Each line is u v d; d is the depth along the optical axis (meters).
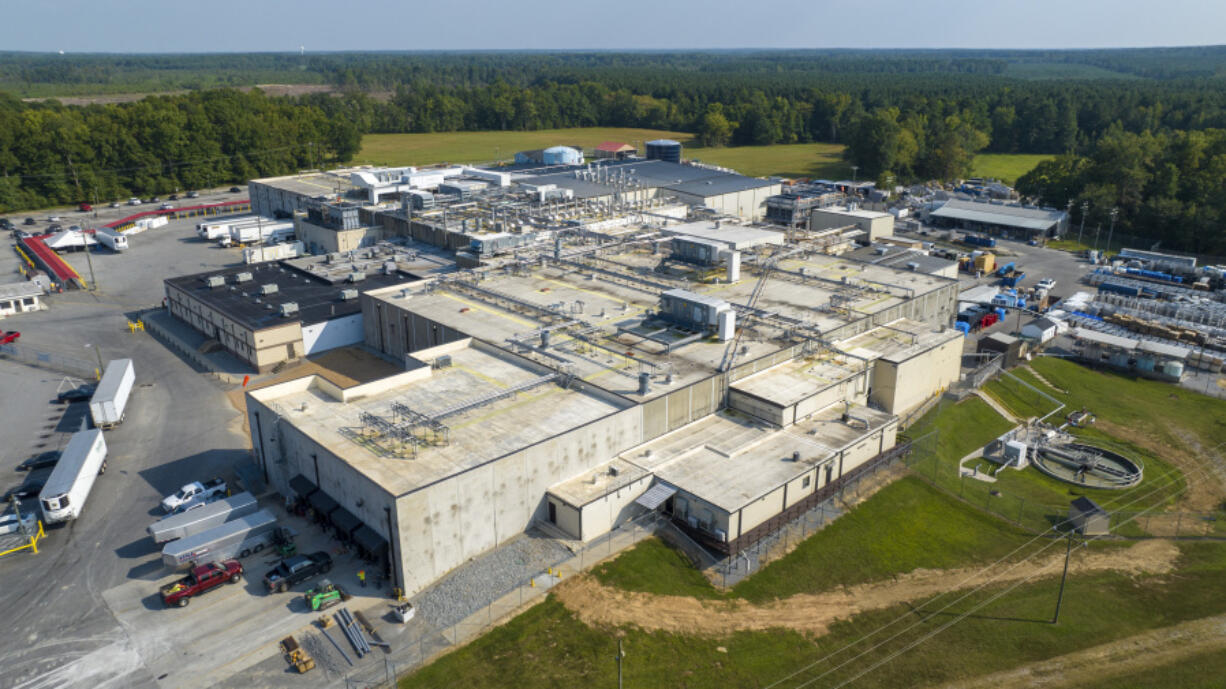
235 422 89.88
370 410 74.31
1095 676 54.91
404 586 60.25
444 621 58.00
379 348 108.75
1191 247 175.12
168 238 180.62
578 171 193.88
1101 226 190.00
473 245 120.75
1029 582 65.25
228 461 81.31
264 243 170.12
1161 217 177.25
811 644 57.75
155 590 61.50
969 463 85.50
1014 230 186.50
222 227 174.12
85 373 104.19
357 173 166.25
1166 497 79.38
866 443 78.38
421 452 66.25
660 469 71.81
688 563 65.38
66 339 116.38
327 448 66.50
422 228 139.38
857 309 99.94
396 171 174.12
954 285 112.12
